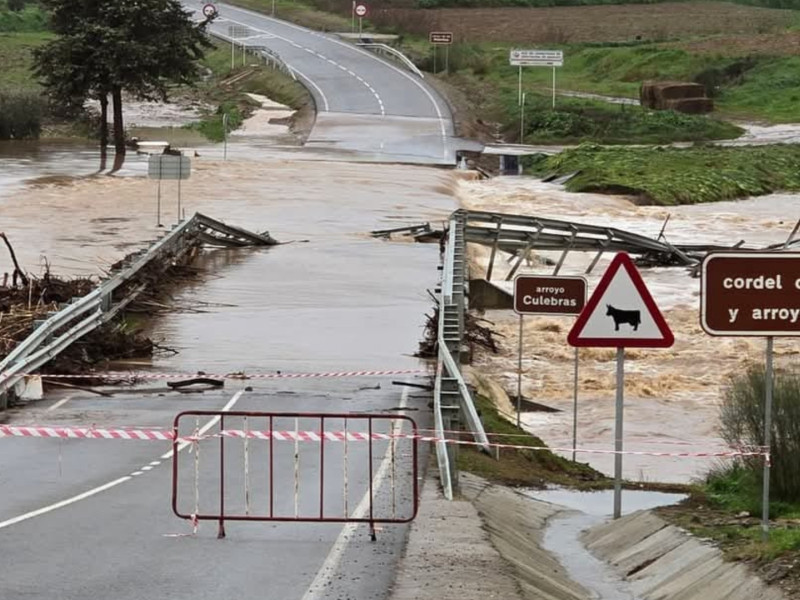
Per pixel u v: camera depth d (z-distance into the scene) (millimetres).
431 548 20906
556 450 37844
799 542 19766
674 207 105125
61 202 93250
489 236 70938
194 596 18266
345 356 47531
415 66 171000
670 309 64188
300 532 22438
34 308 45406
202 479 27188
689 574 20125
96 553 20812
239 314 57000
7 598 18016
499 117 147750
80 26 119562
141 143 129875
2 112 139000
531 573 20094
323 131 137625
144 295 59250
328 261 73688
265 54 174625
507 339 56844
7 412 35875
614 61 175250
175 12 122688
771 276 19375
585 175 112750
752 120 150375
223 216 89688
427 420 35469
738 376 48312
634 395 47438
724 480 26906
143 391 39875
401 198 101125
